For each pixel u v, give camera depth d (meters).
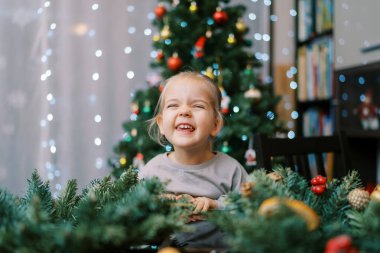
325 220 0.53
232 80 2.40
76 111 2.86
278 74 3.33
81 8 2.88
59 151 2.80
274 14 3.33
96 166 2.90
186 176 0.97
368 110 2.06
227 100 2.27
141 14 3.04
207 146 1.01
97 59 2.92
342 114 2.24
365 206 0.54
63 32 2.83
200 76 0.96
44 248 0.41
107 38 2.96
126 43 3.00
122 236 0.42
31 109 2.65
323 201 0.58
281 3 3.38
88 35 2.90
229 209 0.51
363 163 2.25
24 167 2.62
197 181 0.97
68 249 0.41
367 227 0.45
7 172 2.60
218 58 2.39
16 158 2.62
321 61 2.68
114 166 2.51
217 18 2.41
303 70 2.92
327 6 2.65
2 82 2.62
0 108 2.60
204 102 0.89
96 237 0.41
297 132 2.97
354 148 2.25
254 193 0.50
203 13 2.49
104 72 2.95
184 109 0.87
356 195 0.54
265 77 3.31
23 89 2.64
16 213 0.49
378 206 0.47
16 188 2.61
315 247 0.41
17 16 2.64
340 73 2.25
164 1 2.64
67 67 2.83
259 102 2.43
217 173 0.99
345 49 2.41
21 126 2.63
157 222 0.46
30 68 2.66
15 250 0.41
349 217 0.51
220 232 0.67
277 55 3.36
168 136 0.90
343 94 2.24
